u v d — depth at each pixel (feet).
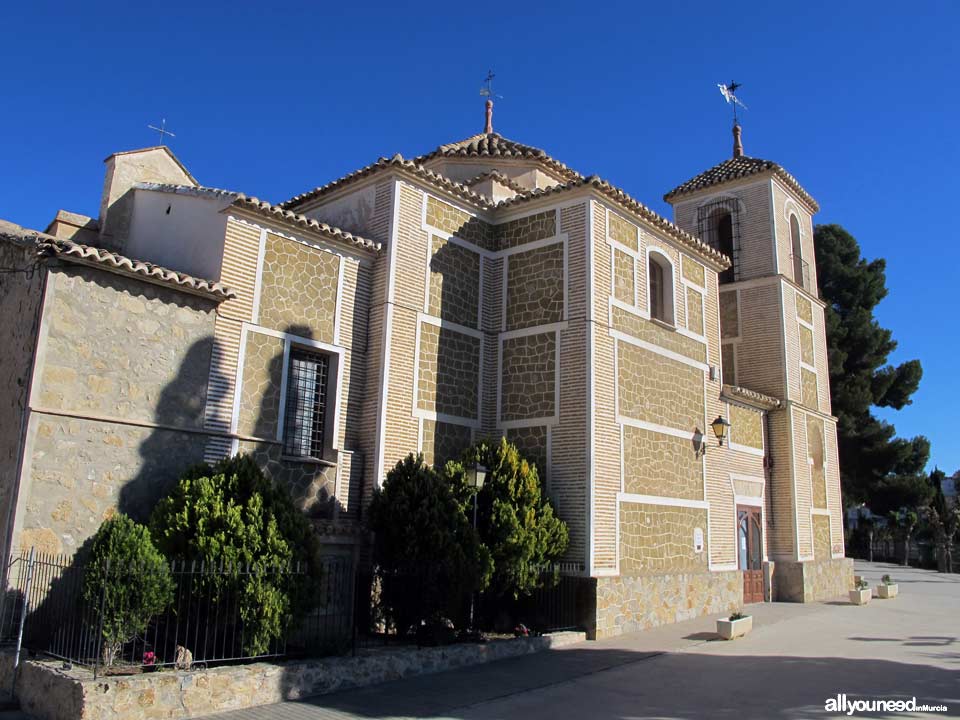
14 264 35.17
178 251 43.78
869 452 134.21
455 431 48.47
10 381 33.22
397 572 38.93
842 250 143.95
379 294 46.32
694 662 39.06
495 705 30.22
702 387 59.62
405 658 34.47
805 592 68.80
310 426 43.09
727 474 62.44
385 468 43.65
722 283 78.59
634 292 52.70
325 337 43.86
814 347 80.38
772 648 43.47
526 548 42.55
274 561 31.53
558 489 46.96
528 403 49.52
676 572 52.90
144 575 29.07
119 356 34.42
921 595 80.48
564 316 49.11
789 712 29.32
